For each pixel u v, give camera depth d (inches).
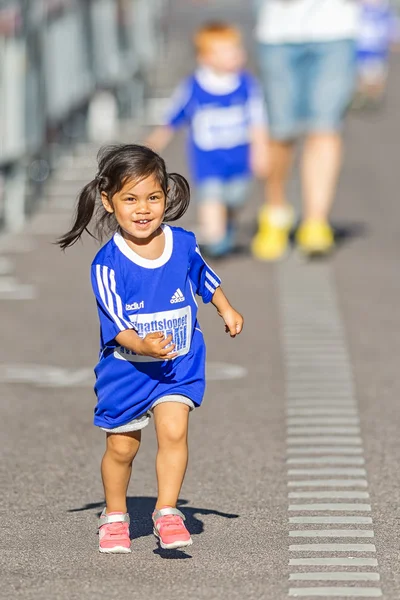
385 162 1782.7
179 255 521.7
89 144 1829.5
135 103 2114.9
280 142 1232.8
